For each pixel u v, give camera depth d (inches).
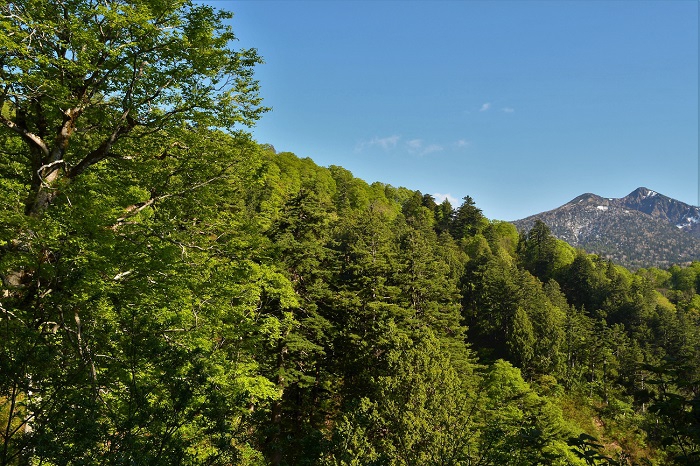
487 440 263.3
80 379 208.7
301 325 827.4
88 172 413.4
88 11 341.4
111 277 345.4
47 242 284.8
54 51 369.7
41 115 389.4
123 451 163.0
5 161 422.6
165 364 200.7
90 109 394.9
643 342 2316.7
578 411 1448.1
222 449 190.5
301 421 857.5
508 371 1133.7
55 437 160.4
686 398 158.6
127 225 369.4
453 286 1573.6
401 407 526.6
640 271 5019.7
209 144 463.5
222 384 406.9
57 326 283.1
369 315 1023.0
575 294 3019.2
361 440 390.9
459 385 690.2
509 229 4414.4
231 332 503.5
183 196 469.7
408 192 5531.5
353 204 3737.7
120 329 280.1
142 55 389.1
